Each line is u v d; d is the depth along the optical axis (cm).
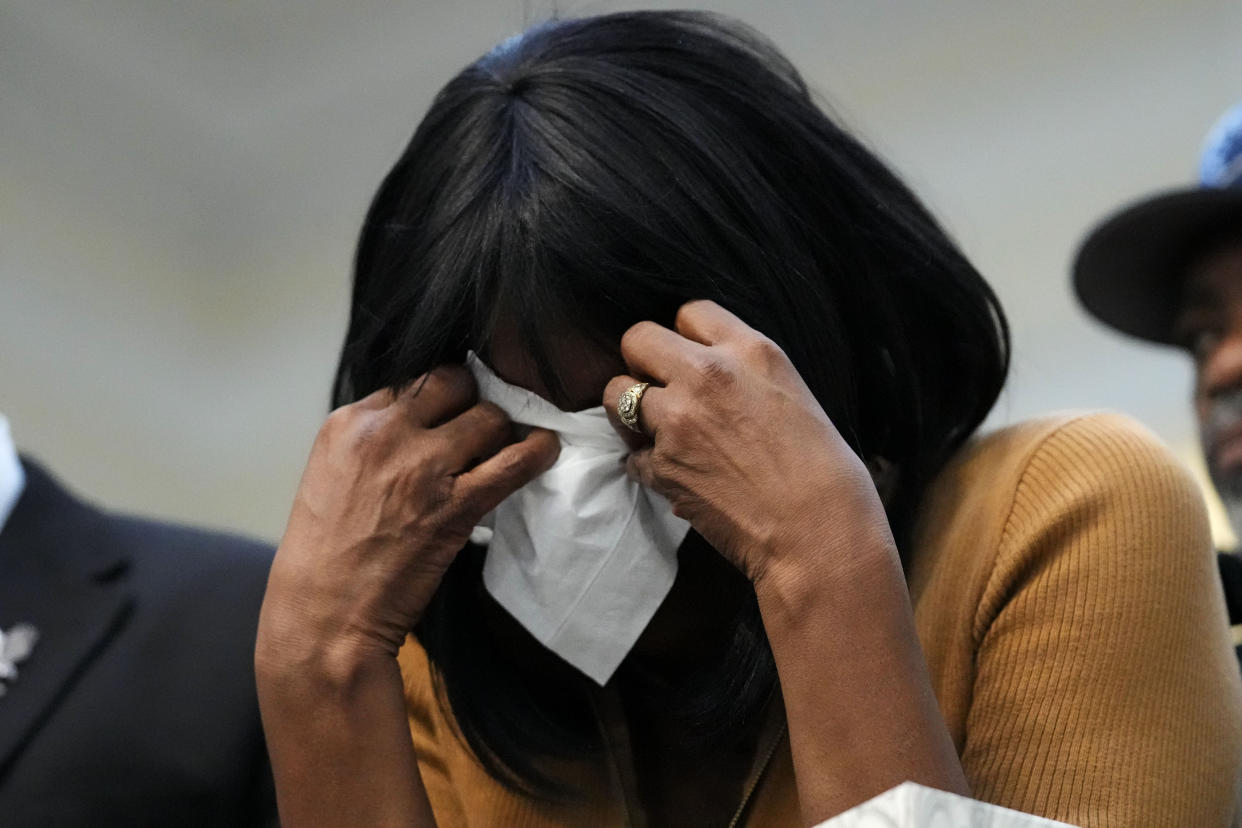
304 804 421
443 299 430
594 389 432
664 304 425
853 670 361
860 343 471
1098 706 391
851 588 369
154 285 1895
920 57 1577
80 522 622
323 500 446
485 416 447
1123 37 1477
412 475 440
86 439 1784
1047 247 1470
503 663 484
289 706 427
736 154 453
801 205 469
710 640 459
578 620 436
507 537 451
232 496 1884
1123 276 810
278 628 434
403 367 446
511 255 420
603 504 432
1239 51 1407
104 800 538
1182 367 1373
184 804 546
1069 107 1491
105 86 1802
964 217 1522
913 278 489
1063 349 1439
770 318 433
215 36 1825
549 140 439
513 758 471
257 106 1900
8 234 1725
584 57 477
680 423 398
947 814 277
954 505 458
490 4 1753
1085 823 374
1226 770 392
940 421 486
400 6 1781
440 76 1808
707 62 483
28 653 568
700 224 432
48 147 1775
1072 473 434
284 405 1881
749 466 389
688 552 451
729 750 453
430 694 516
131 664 571
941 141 1549
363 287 500
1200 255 772
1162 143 1431
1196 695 395
